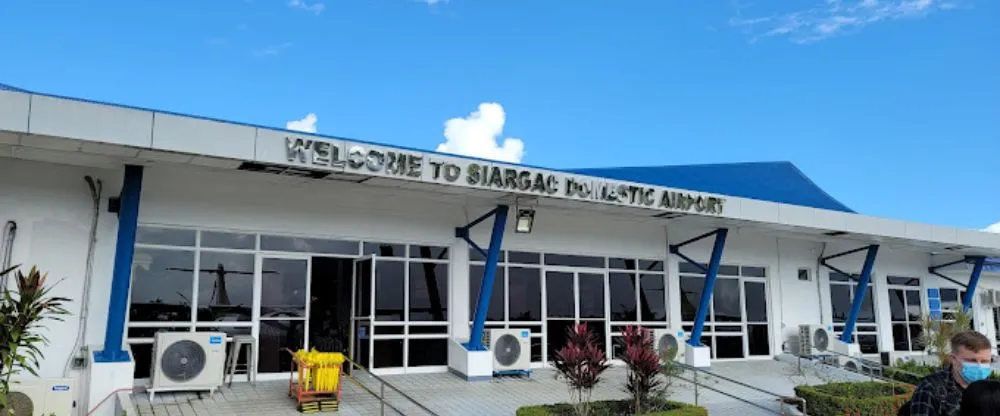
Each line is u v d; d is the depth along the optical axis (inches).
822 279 787.4
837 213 642.2
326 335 510.0
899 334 856.3
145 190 450.6
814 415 440.1
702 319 645.3
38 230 416.2
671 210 537.0
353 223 523.8
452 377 527.8
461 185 441.7
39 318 300.8
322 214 512.1
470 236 576.1
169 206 457.4
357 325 521.0
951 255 877.2
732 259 724.0
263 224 488.1
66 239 423.2
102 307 428.1
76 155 385.4
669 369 473.1
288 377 485.4
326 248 516.1
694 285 697.6
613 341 636.7
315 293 510.9
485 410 423.8
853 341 812.6
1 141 343.6
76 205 429.4
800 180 882.8
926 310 866.1
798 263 773.3
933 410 150.7
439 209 562.9
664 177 752.3
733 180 817.5
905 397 444.8
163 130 356.8
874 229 665.0
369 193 518.9
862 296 757.3
